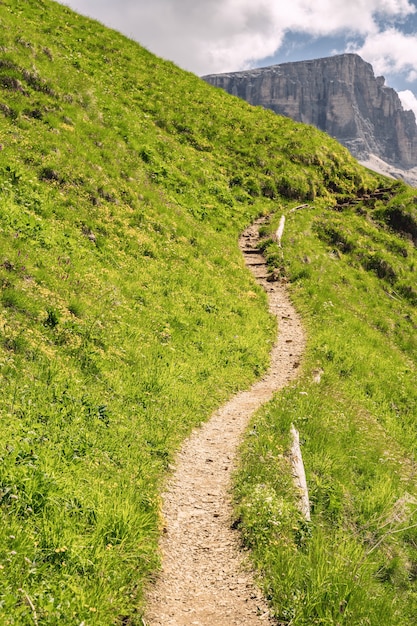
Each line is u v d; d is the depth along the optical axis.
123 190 24.28
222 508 10.12
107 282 17.84
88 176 22.56
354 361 21.66
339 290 30.23
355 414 16.73
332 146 49.28
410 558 10.55
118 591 7.02
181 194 30.78
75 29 43.06
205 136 41.28
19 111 22.67
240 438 13.12
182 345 17.59
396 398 20.69
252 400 16.22
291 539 8.94
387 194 45.53
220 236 29.89
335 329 24.22
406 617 8.42
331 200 43.81
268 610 7.59
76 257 17.67
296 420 13.76
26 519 7.23
